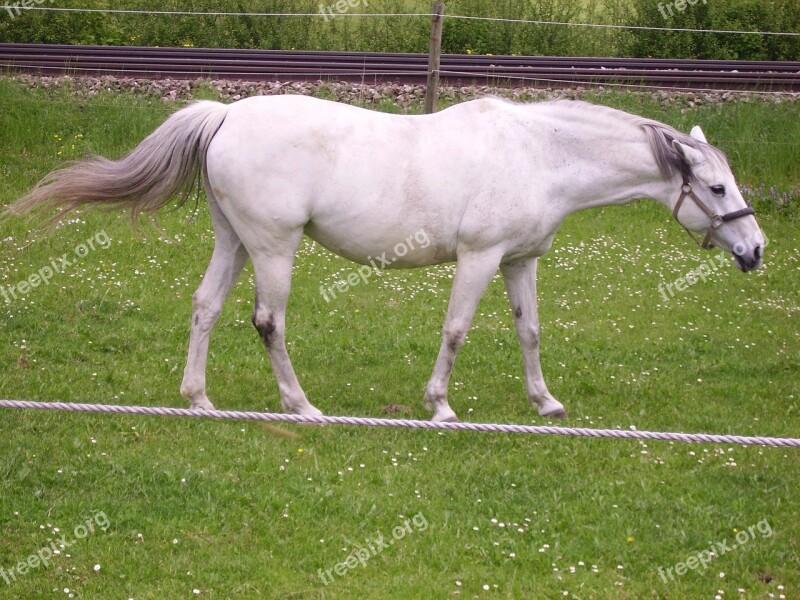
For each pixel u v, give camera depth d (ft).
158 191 24.93
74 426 24.54
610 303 38.24
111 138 48.96
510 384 29.84
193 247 40.88
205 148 24.71
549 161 25.30
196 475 22.25
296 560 19.29
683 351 33.45
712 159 25.44
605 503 21.89
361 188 24.21
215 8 73.15
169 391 27.50
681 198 25.77
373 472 23.02
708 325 36.40
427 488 22.33
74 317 32.81
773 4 72.33
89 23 64.69
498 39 69.41
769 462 24.35
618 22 72.95
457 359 31.68
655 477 23.31
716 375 31.45
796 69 58.34
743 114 52.39
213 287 25.64
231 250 25.64
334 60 57.57
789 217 47.65
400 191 24.36
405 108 52.31
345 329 33.94
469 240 24.95
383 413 26.78
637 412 27.86
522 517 21.20
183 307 34.83
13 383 27.04
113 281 36.58
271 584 18.39
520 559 19.52
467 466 23.49
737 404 28.86
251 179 23.98
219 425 25.18
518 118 25.21
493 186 24.62
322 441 24.56
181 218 43.80
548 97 52.70
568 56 64.85
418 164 24.44
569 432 19.66
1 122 48.55
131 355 30.19
